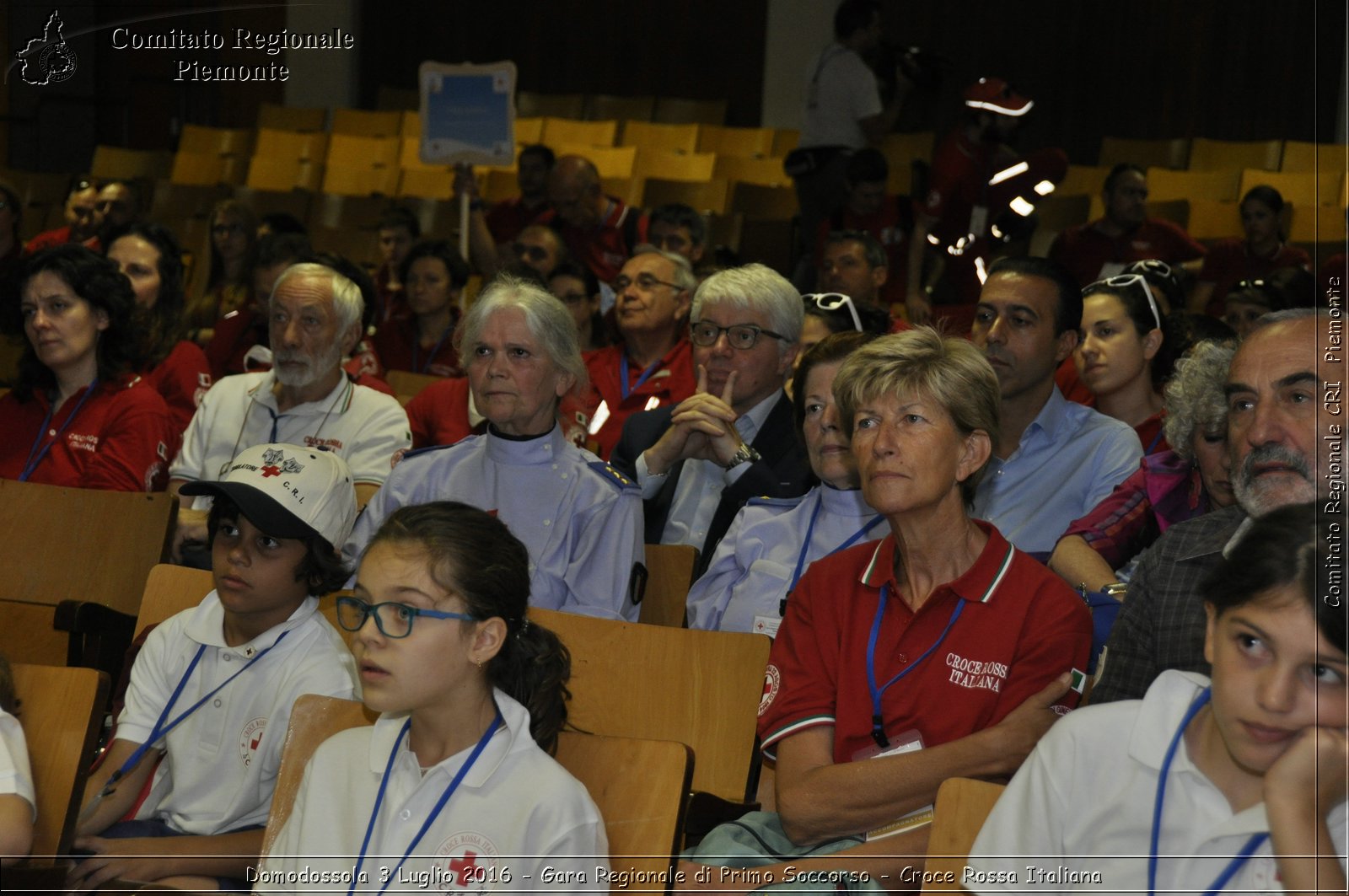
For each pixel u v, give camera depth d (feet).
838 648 7.19
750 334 11.03
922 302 19.13
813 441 8.96
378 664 5.93
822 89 25.86
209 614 7.84
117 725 7.84
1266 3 30.94
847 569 7.41
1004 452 10.57
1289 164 28.99
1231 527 6.77
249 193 28.25
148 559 10.28
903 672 6.98
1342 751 4.64
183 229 26.45
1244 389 6.45
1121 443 10.39
